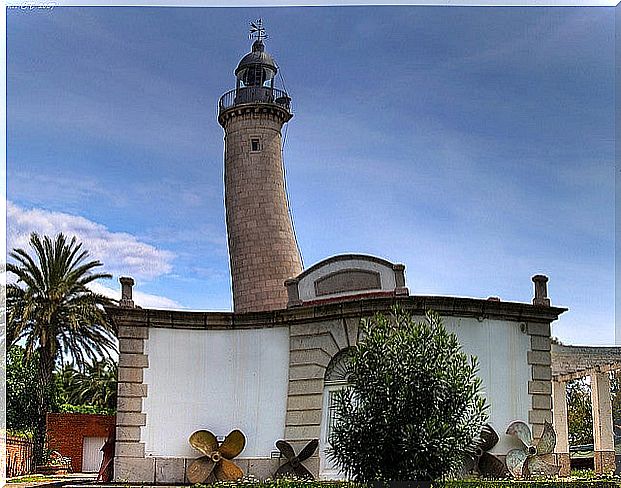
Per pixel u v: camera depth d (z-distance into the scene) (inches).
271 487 588.1
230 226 1354.6
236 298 1330.0
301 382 704.4
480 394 673.0
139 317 718.5
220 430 709.3
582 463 985.5
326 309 700.0
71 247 1228.5
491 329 695.1
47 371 1235.9
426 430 444.5
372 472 450.0
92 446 1446.9
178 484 680.4
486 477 656.4
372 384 461.4
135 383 708.0
